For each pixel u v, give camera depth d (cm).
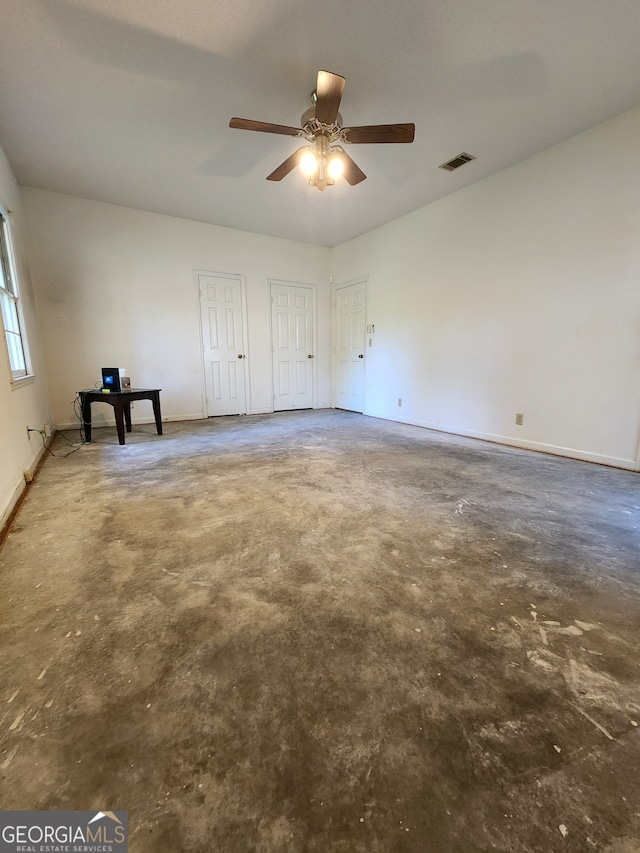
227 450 359
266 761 83
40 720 92
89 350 461
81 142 313
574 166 311
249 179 377
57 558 166
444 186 396
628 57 225
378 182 384
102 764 82
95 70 234
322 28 204
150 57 224
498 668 108
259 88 250
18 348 322
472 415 417
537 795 77
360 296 568
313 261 608
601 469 302
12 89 250
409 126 223
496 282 380
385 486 260
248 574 154
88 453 347
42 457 331
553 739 88
